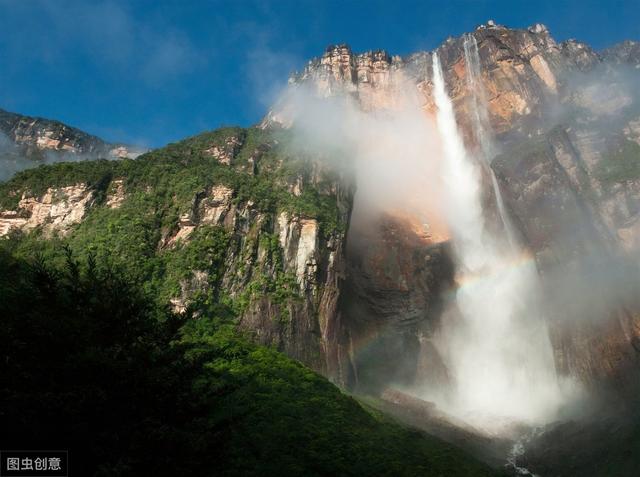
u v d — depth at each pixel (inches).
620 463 2085.4
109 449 748.0
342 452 1459.2
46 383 772.0
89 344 826.8
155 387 830.5
